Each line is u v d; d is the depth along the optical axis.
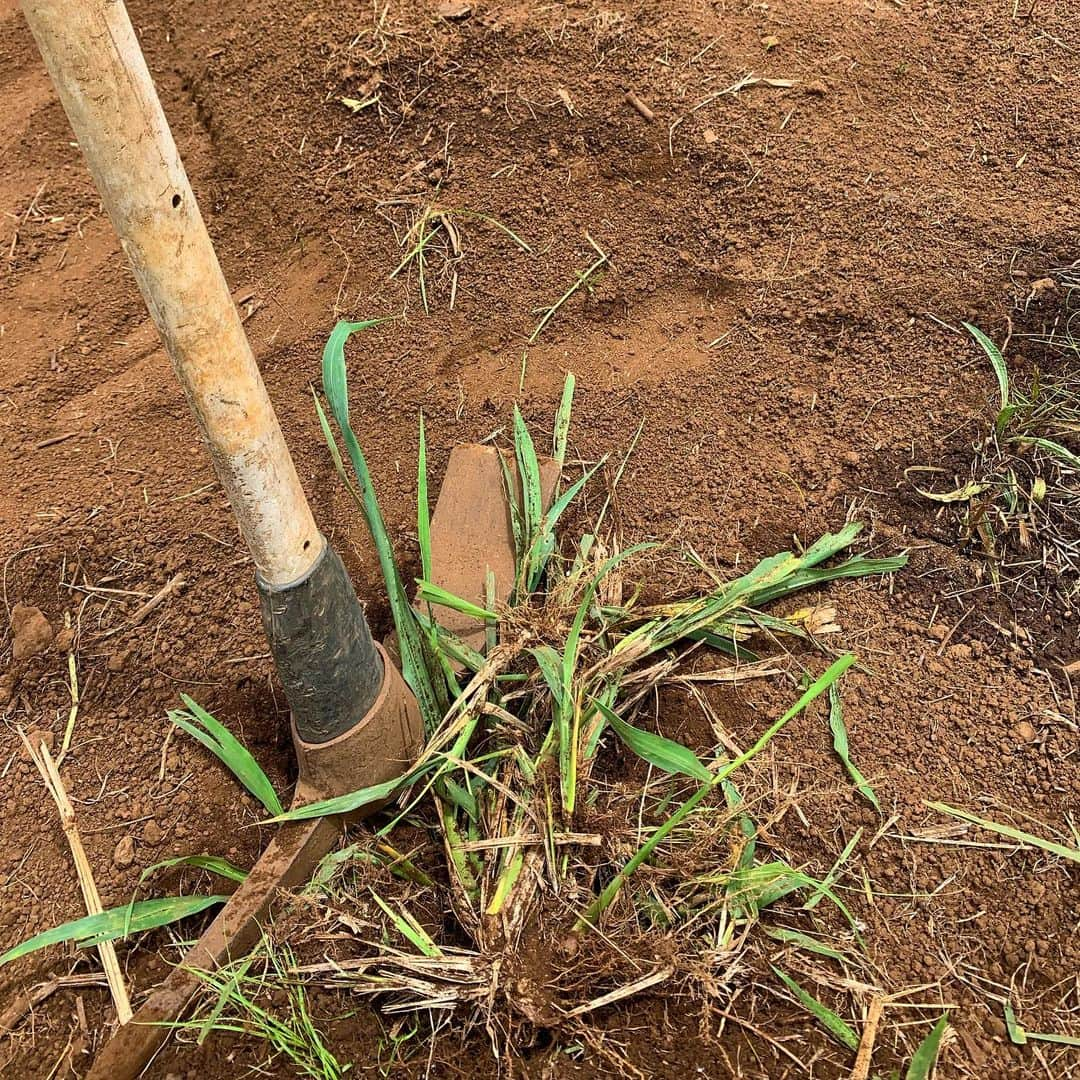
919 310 1.16
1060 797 0.96
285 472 0.83
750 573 1.03
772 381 1.15
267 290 1.27
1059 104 1.26
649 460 1.12
